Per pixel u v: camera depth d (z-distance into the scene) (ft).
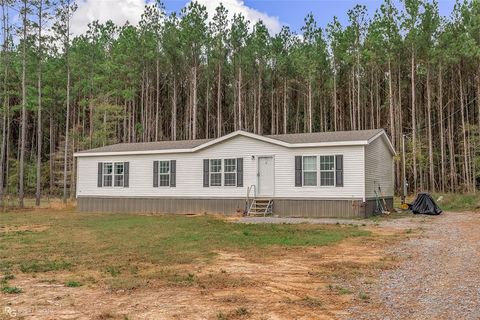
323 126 157.69
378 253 33.01
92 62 132.87
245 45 152.66
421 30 119.65
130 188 78.18
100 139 123.44
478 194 88.58
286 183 66.85
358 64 133.39
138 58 151.53
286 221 57.67
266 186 68.18
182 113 170.19
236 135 70.13
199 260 30.73
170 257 31.83
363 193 61.93
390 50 125.39
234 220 59.77
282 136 73.51
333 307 19.22
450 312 18.19
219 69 154.61
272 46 155.94
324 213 63.98
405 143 126.52
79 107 154.10
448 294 20.99
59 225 56.24
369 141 62.49
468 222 54.75
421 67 127.34
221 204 71.20
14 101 150.92
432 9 119.14
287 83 159.53
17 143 173.58
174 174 75.00
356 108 147.95
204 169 72.84
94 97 135.13
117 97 146.72
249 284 23.59
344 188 63.10
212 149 72.33
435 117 139.95
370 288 22.52
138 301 20.34
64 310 18.99
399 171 126.82
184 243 38.58
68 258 31.89
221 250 34.88
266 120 171.63
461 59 126.11
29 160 171.73
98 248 36.37
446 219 59.41
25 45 100.27
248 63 152.25
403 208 75.92
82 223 58.39
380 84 149.79
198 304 19.77
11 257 32.48
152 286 23.21
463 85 133.69
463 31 121.29
